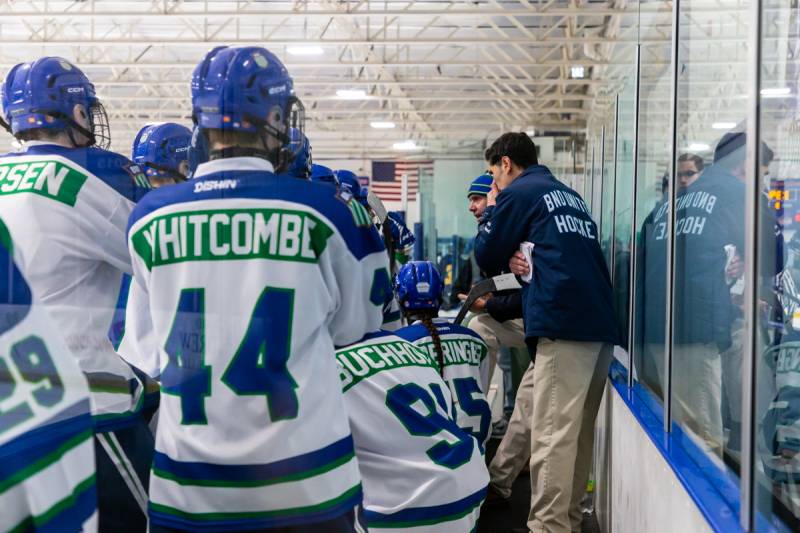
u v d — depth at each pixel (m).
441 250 4.53
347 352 1.79
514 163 2.90
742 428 1.25
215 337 1.25
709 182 1.67
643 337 2.40
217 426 1.24
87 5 7.68
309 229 1.29
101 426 1.35
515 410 3.20
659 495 1.81
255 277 1.26
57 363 0.96
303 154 1.65
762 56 1.24
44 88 1.47
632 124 2.63
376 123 10.30
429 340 2.29
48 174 1.45
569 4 8.08
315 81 8.55
